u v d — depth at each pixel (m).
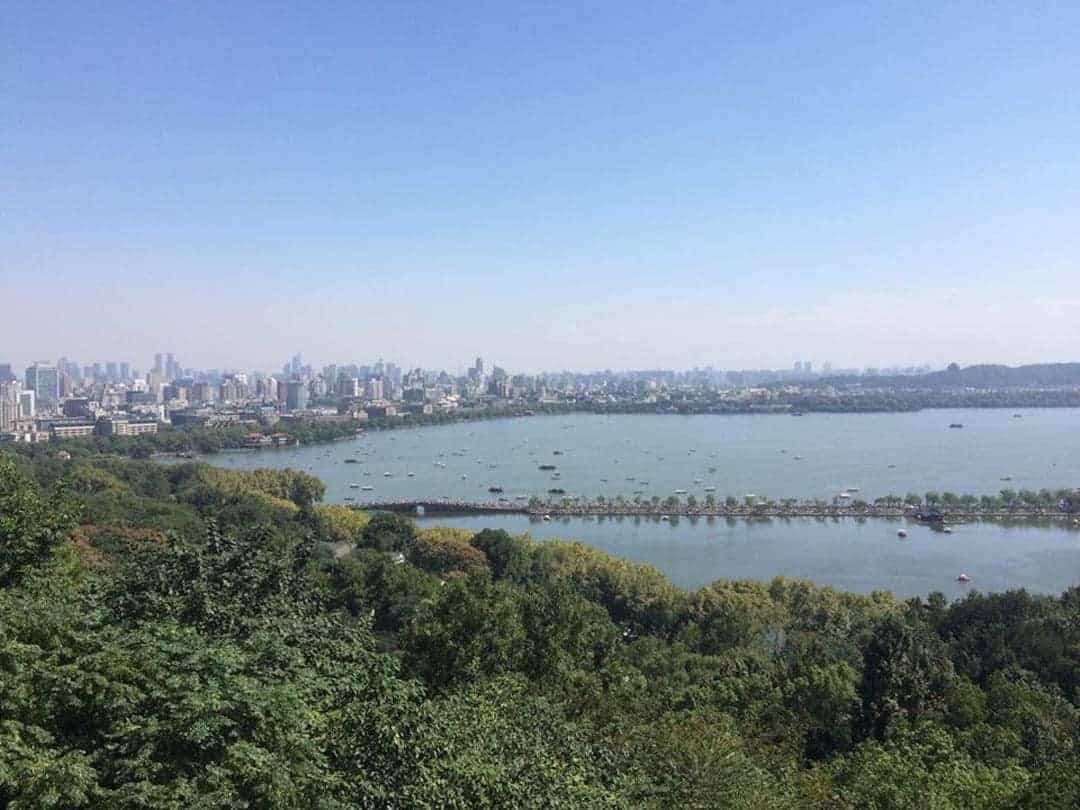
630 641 73.06
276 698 14.96
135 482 144.50
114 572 30.38
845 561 113.25
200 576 22.61
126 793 12.60
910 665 44.03
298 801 13.99
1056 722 37.97
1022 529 136.38
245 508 110.06
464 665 33.94
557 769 19.58
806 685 42.44
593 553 96.44
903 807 25.81
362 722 16.27
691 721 30.31
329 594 27.02
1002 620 57.03
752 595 76.00
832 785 28.45
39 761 13.02
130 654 15.73
